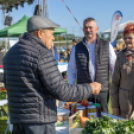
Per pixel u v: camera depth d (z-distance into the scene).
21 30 6.34
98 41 2.41
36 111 1.22
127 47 1.89
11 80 1.25
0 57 4.78
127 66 1.89
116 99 2.04
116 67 2.00
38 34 1.29
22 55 1.23
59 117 1.71
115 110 2.04
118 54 2.00
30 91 1.21
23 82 1.21
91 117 1.61
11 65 1.25
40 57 1.21
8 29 6.18
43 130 1.25
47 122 1.25
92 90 1.31
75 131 1.44
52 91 1.22
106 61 2.42
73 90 1.25
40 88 1.25
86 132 1.34
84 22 2.41
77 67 2.49
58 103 2.03
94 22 2.39
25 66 1.21
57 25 1.36
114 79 2.04
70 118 1.46
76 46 2.53
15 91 1.23
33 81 1.21
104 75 2.41
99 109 1.69
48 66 1.22
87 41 2.46
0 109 4.30
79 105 1.70
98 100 2.38
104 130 1.29
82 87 1.29
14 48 1.29
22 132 1.30
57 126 1.69
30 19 1.31
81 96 1.27
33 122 1.21
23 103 1.22
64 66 5.59
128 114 1.92
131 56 1.89
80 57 2.44
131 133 1.30
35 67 1.20
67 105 1.87
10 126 2.55
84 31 2.42
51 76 1.21
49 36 1.32
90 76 2.43
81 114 1.57
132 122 1.40
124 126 1.34
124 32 1.87
